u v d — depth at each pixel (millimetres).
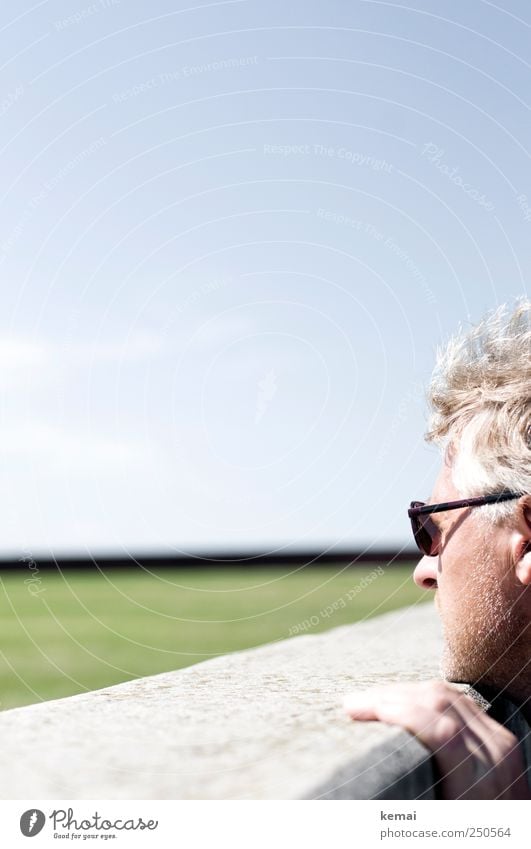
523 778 1193
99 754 970
